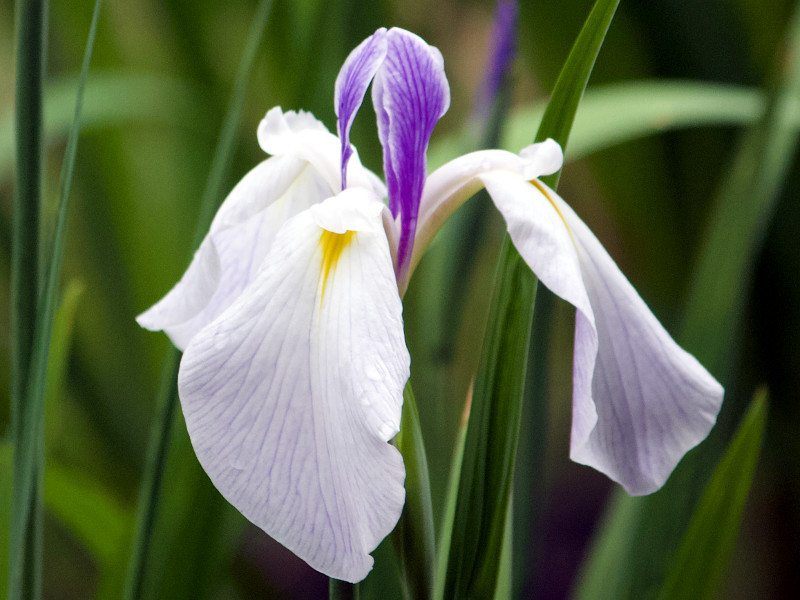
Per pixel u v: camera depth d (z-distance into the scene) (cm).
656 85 103
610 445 67
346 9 96
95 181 134
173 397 76
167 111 125
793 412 128
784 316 126
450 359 83
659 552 83
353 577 63
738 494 77
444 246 82
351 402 64
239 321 65
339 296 65
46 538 139
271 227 70
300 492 64
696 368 67
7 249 118
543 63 135
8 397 132
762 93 101
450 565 69
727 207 84
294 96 89
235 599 129
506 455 68
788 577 131
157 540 81
